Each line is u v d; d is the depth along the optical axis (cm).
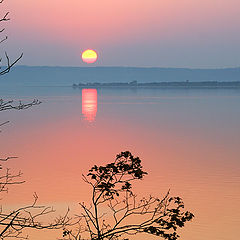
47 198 17312
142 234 11606
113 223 12794
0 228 9319
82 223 12275
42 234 10919
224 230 13350
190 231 13138
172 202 16588
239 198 17700
